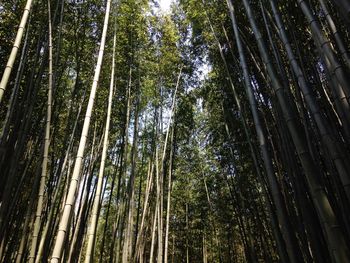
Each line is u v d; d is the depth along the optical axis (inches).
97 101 257.0
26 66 199.6
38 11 198.8
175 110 331.0
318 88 138.2
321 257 89.0
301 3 93.1
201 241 468.8
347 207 102.6
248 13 125.0
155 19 295.6
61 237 102.7
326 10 101.3
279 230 126.1
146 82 304.2
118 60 252.7
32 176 203.2
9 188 137.7
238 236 429.7
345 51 90.8
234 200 287.6
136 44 271.7
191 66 316.8
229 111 255.8
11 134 158.9
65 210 108.0
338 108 94.6
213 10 243.1
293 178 113.0
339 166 80.0
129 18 256.7
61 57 233.1
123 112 277.6
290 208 139.8
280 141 144.8
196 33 291.1
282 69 123.7
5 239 172.7
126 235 246.5
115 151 297.4
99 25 245.3
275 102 134.7
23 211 193.3
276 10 113.6
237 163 269.0
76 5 224.2
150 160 312.8
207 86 295.7
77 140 244.5
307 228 98.1
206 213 443.2
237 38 146.3
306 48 157.5
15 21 201.9
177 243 465.1
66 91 263.6
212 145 318.0
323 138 85.8
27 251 187.3
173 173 398.0
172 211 444.8
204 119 356.5
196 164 418.3
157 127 293.9
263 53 110.1
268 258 216.7
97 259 431.2
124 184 258.4
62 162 199.3
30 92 165.9
